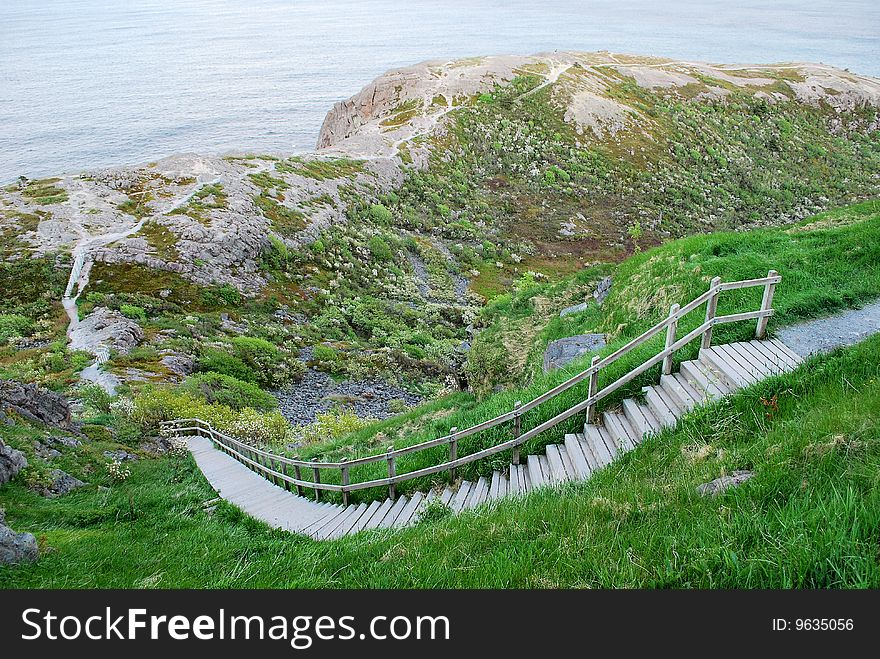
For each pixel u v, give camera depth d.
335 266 49.84
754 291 12.45
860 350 7.68
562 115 89.12
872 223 15.44
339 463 10.81
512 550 5.82
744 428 7.18
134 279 39.59
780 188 81.31
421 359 36.25
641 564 4.84
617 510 5.97
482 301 50.81
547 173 78.38
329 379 32.66
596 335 17.77
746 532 4.75
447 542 6.65
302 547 8.03
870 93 104.69
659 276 17.61
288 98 184.50
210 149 130.75
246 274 43.91
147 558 8.09
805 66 117.12
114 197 51.34
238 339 34.69
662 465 7.13
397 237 59.38
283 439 22.48
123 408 21.72
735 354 9.04
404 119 87.62
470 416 13.53
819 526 4.44
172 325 34.59
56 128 146.88
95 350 29.42
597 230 68.75
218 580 6.73
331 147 76.62
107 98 185.12
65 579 7.04
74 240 43.44
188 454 18.61
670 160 83.81
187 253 42.44
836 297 10.51
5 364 28.17
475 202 72.38
